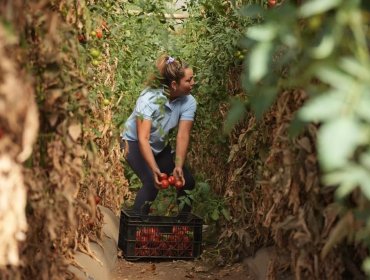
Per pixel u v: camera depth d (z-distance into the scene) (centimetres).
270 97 210
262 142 478
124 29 632
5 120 242
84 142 376
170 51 593
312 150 329
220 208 584
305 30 232
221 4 573
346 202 304
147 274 571
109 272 530
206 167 694
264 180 400
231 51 555
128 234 603
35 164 321
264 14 190
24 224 252
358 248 335
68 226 386
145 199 609
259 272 516
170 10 606
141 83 651
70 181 334
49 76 312
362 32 190
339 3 168
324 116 152
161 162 618
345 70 163
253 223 553
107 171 619
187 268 586
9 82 225
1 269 292
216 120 610
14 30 246
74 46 336
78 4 380
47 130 326
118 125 526
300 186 345
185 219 607
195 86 661
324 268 347
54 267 352
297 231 346
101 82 568
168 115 596
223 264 578
